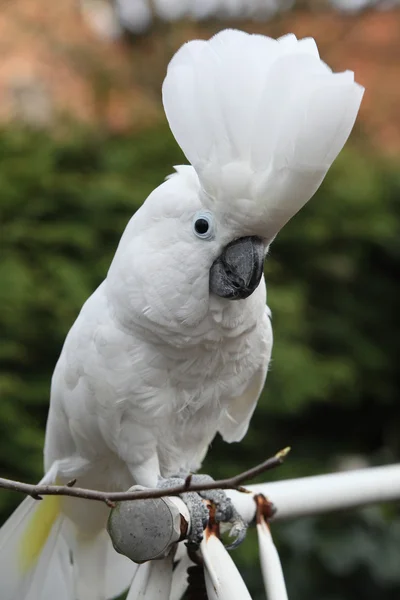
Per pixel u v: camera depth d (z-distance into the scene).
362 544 6.39
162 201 2.89
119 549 2.57
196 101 2.73
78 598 3.59
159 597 2.73
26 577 3.44
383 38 11.59
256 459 7.52
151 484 3.23
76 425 3.27
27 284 5.95
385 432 9.39
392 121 11.41
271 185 2.68
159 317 2.91
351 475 3.32
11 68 9.31
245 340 3.16
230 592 2.67
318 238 8.11
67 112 8.03
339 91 2.55
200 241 2.84
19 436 5.75
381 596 6.41
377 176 9.28
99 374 3.08
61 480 3.58
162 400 3.12
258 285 3.06
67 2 9.94
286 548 6.51
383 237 8.69
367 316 8.98
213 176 2.74
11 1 9.48
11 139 7.20
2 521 5.90
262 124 2.65
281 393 7.05
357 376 8.60
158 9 10.18
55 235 6.36
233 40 2.73
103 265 6.50
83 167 7.51
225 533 3.32
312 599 6.37
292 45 2.74
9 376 5.89
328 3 10.91
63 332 6.07
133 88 9.69
